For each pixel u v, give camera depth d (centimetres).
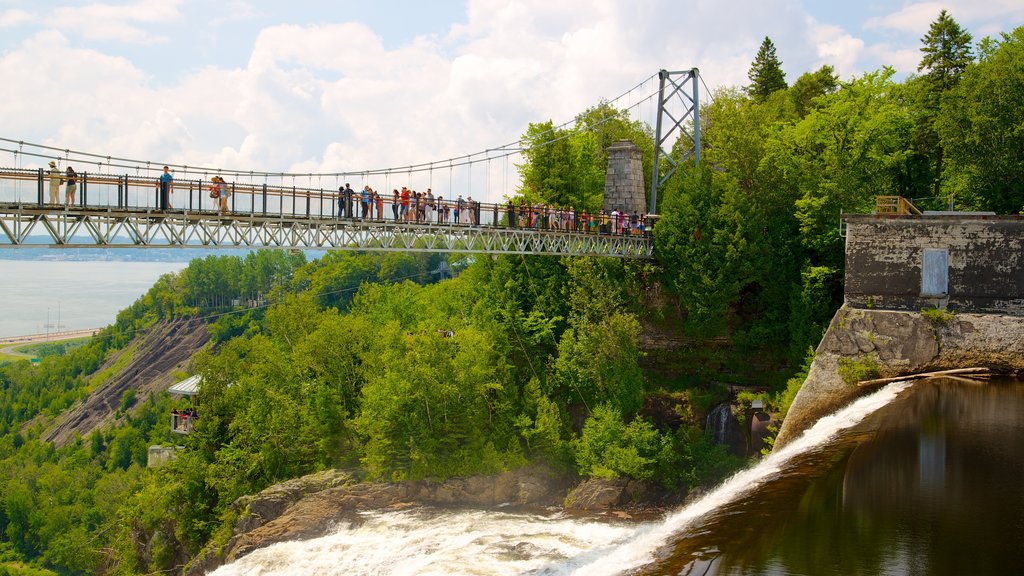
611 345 6400
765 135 7250
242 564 5147
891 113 6250
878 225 4631
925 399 3781
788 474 2678
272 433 6331
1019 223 4312
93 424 17612
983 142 5709
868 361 4578
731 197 6550
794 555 1875
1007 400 3700
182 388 8988
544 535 5075
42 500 12412
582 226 6688
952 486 2414
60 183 3853
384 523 5484
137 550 6806
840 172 6266
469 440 6047
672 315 6944
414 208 5556
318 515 5572
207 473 6381
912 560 1819
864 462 2748
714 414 6412
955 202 6191
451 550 4850
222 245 4509
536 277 7112
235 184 4509
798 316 6212
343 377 6750
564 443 6203
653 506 5794
